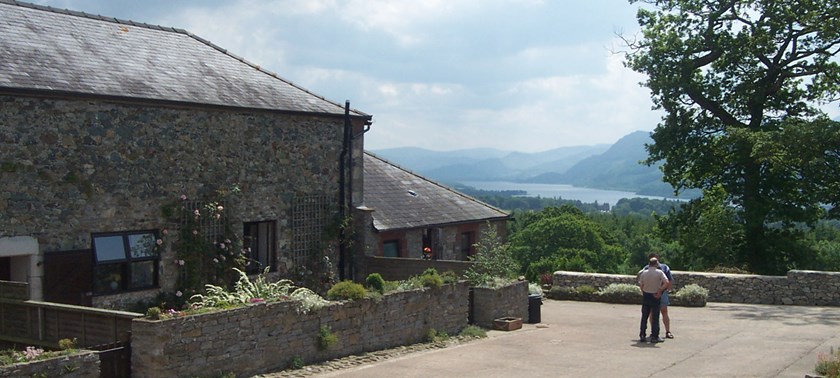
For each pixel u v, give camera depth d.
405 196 26.59
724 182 31.78
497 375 11.73
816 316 18.59
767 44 29.80
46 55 15.12
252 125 17.83
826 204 29.27
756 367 12.09
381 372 11.79
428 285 15.24
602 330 16.81
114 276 15.09
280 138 18.55
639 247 68.25
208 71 18.48
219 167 17.06
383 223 23.56
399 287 14.77
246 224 18.03
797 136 26.61
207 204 16.70
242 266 17.38
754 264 31.09
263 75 20.05
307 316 12.15
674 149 32.38
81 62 15.59
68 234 14.30
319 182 19.67
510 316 17.47
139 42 18.06
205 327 10.38
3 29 15.30
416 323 14.70
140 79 16.14
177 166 16.19
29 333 11.07
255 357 11.19
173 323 9.90
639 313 20.08
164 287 15.95
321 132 19.72
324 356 12.48
